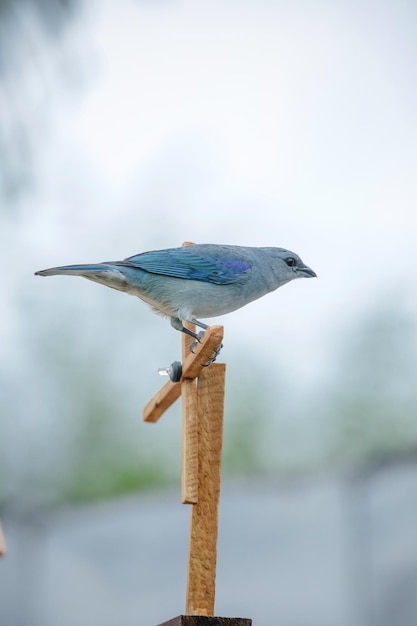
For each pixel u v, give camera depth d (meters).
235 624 9.16
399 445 16.19
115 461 16.97
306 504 15.54
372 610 14.17
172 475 16.88
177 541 15.28
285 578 14.55
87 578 14.95
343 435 16.41
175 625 9.15
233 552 14.95
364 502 15.28
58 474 16.86
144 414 11.84
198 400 10.09
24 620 14.63
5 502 16.55
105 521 15.87
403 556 14.49
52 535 15.66
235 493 16.00
